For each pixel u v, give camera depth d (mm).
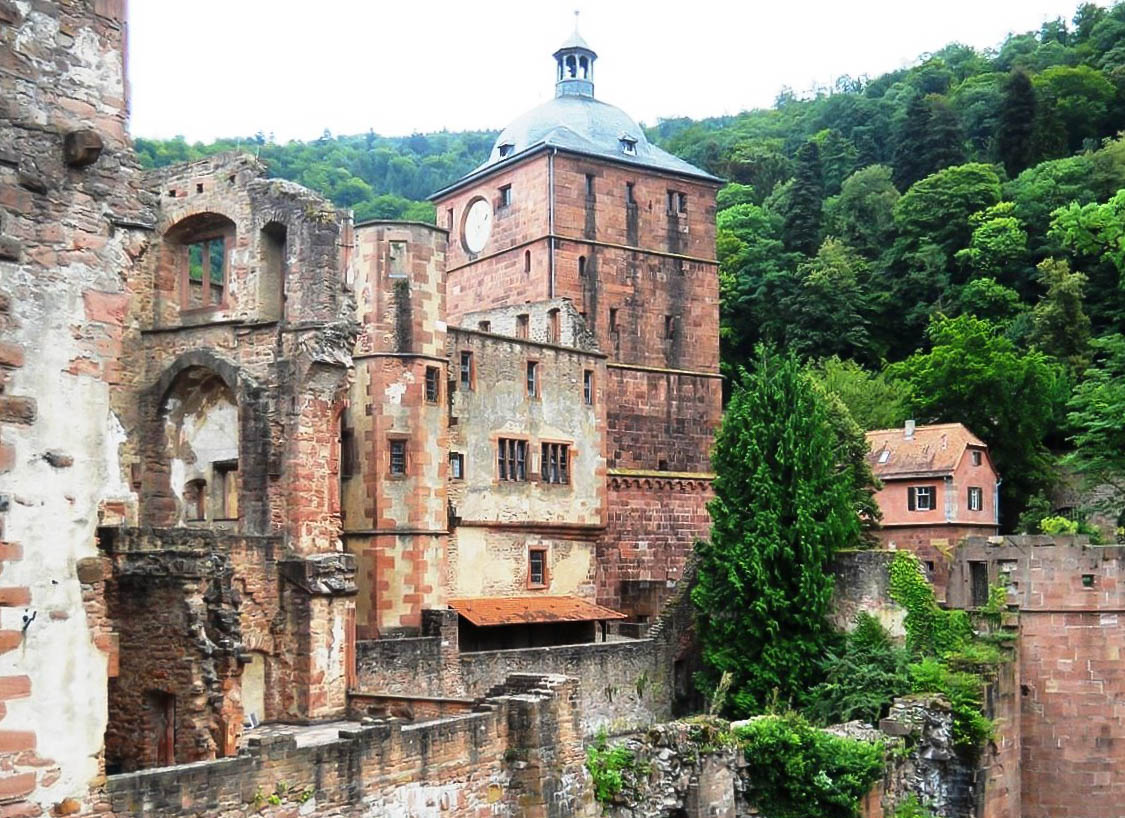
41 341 13945
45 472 13906
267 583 30984
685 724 32594
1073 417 59625
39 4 14102
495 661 38562
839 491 47188
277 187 34438
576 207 59375
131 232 15047
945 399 73125
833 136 113625
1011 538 45062
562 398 49656
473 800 23422
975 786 39875
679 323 62438
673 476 55875
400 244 41344
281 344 32625
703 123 146250
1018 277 87188
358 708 31297
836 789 33906
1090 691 43250
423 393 41312
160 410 34656
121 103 15023
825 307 85000
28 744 13602
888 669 42875
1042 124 97688
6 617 13445
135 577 26203
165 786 17469
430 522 41094
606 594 52438
